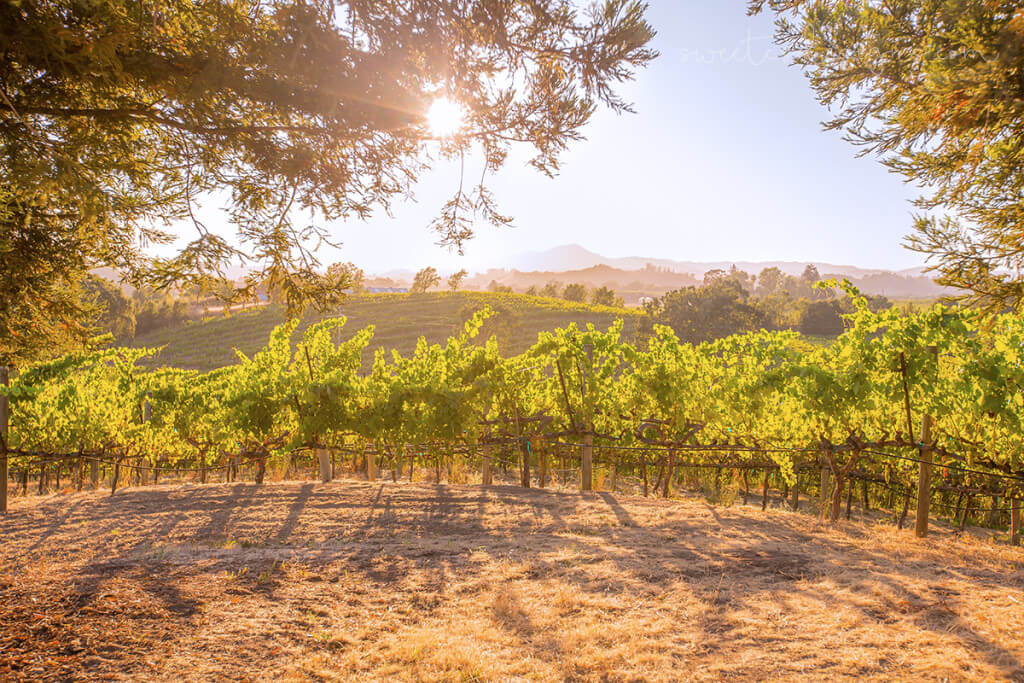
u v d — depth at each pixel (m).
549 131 4.30
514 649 4.09
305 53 3.43
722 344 11.48
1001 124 5.17
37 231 4.80
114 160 3.85
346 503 8.23
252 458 10.25
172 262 3.47
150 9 3.19
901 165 5.95
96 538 6.39
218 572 5.30
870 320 9.13
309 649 4.04
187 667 3.68
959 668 3.63
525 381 11.14
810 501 12.96
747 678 3.62
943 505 12.30
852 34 5.95
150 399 11.99
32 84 3.34
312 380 10.12
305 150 3.83
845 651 3.94
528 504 8.41
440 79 4.08
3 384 7.93
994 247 5.73
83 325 6.48
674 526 7.41
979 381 8.40
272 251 3.85
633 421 11.03
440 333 62.62
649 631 4.32
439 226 4.65
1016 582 5.28
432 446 10.28
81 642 3.86
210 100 3.48
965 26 4.84
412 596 5.04
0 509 7.75
